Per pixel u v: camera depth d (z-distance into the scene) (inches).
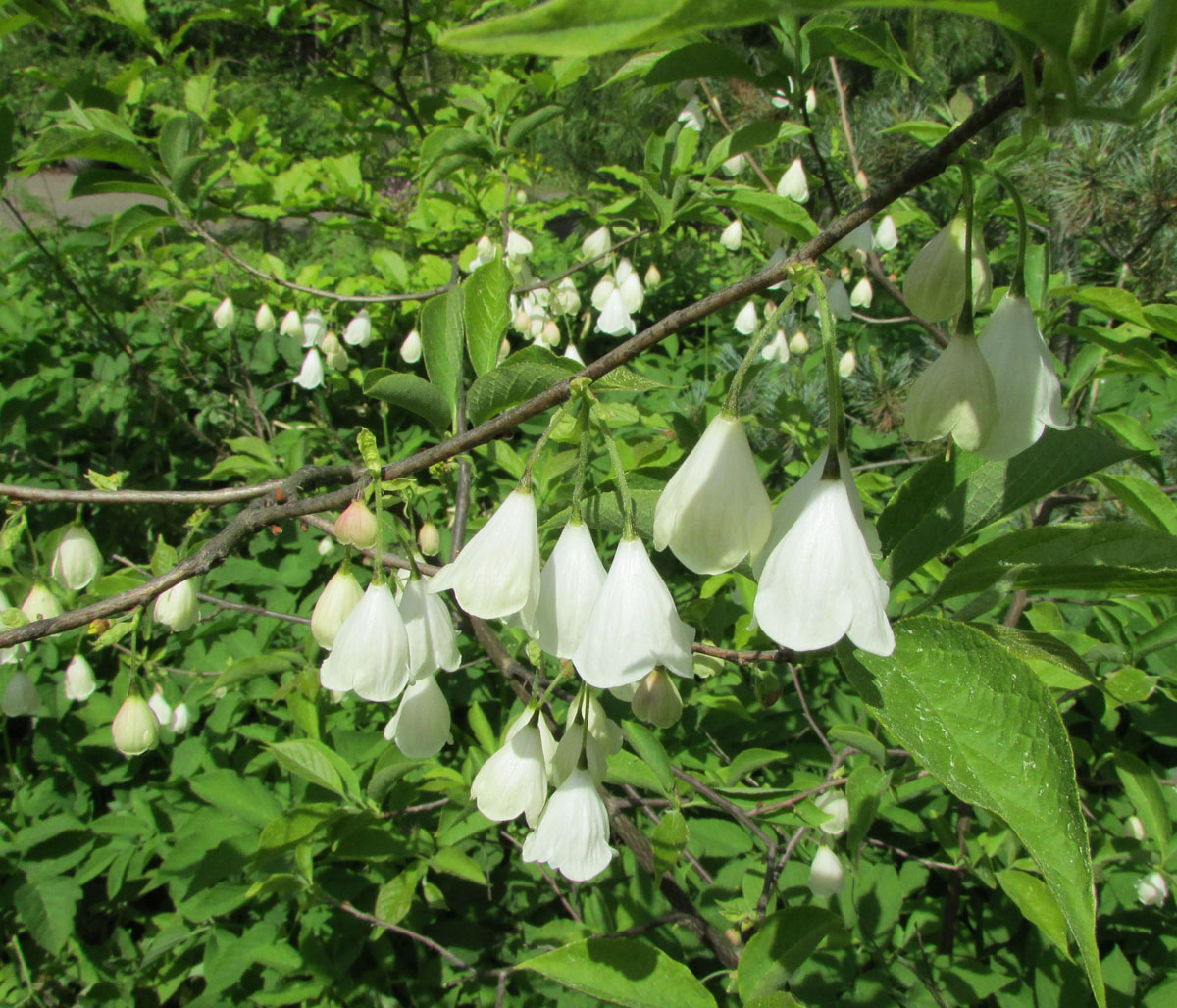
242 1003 12.5
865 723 12.7
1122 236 16.3
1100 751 13.2
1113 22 4.2
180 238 30.5
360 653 6.5
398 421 24.5
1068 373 11.8
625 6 2.9
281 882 10.9
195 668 15.6
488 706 15.2
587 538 5.9
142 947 14.3
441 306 8.0
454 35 2.9
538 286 16.5
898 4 3.6
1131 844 10.9
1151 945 11.4
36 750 14.9
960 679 4.8
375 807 10.7
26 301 27.5
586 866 6.5
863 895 11.4
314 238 37.5
